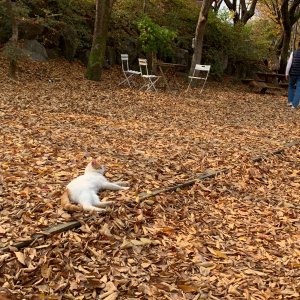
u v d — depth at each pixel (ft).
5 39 43.01
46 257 10.46
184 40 58.18
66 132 21.79
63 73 42.16
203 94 43.34
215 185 16.67
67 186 13.32
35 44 43.68
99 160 17.48
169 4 60.34
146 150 20.08
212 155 20.38
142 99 35.14
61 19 46.68
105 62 48.83
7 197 13.21
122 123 25.44
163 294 9.70
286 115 34.14
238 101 41.11
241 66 65.92
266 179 18.13
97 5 40.98
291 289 10.47
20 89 32.63
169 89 42.47
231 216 14.25
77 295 9.46
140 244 11.64
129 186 15.19
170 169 17.69
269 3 83.97
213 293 9.99
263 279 10.81
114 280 9.99
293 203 15.90
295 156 21.86
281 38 76.84
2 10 41.11
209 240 12.45
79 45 48.24
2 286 9.37
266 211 14.92
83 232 11.72
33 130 21.38
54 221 12.01
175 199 14.79
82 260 10.63
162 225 12.85
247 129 27.25
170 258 11.23
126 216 12.85
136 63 52.65
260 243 12.69
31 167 16.01
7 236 11.07
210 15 60.23
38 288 9.52
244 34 63.87
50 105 28.22
